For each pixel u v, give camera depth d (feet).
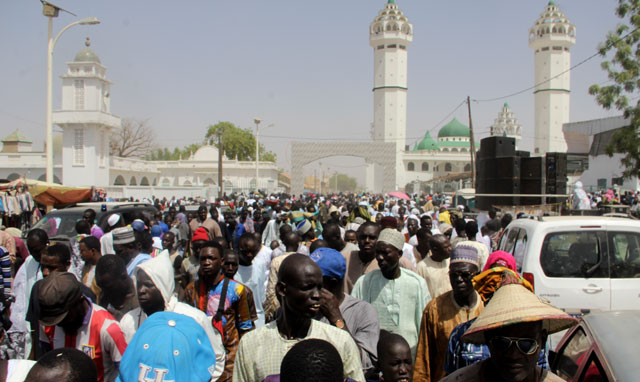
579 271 19.38
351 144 208.85
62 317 11.27
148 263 12.47
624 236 19.51
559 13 307.99
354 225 31.01
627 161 59.72
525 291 8.29
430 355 13.61
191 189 129.59
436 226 41.37
